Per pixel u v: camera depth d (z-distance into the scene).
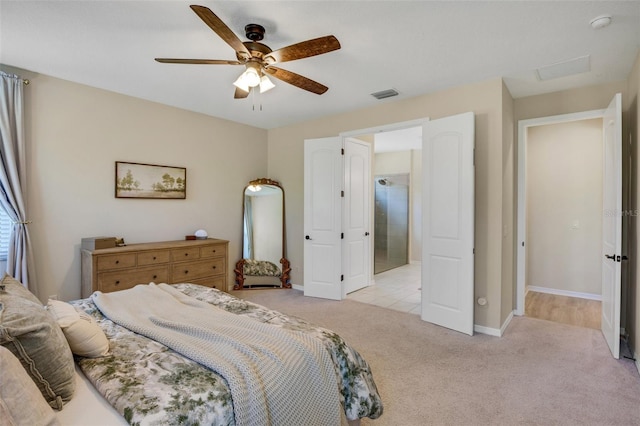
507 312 3.63
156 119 4.12
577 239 4.75
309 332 1.75
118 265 3.37
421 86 3.52
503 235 3.42
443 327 3.52
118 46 2.67
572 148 4.77
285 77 2.57
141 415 1.05
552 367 2.62
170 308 2.04
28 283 3.11
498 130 3.29
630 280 3.10
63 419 1.09
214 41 2.58
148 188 4.06
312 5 2.11
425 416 2.00
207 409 1.13
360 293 4.95
